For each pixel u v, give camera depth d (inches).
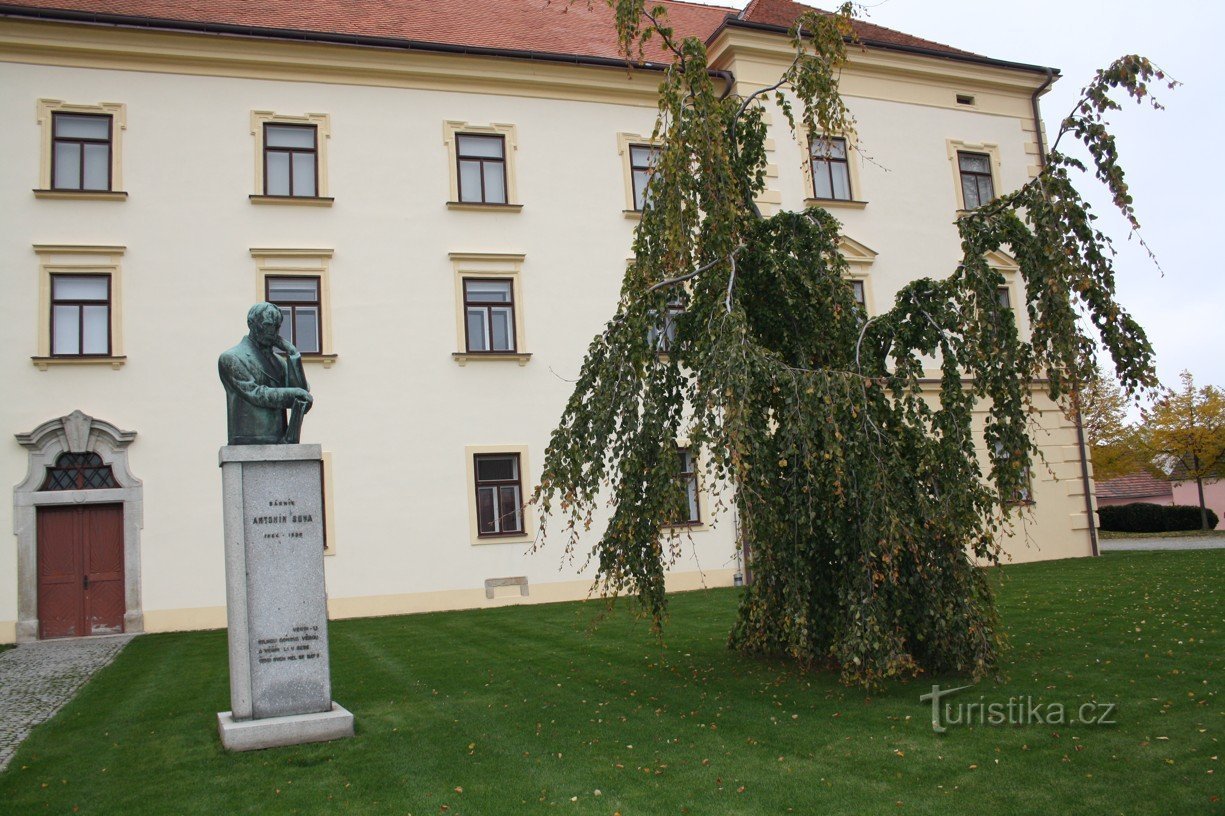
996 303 337.7
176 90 697.6
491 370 743.7
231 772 265.0
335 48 733.3
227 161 701.3
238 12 760.3
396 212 738.2
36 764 283.3
